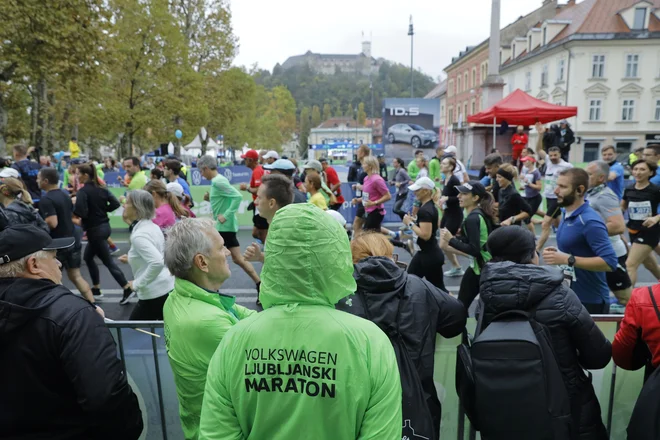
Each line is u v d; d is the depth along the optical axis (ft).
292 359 4.44
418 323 6.34
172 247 7.02
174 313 6.86
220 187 20.25
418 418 5.89
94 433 6.02
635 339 6.89
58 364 5.55
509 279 7.03
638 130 140.36
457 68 214.69
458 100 212.43
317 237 4.49
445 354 9.18
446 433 9.32
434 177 42.60
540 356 6.54
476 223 14.64
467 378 7.07
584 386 7.10
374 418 4.48
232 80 106.01
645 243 17.43
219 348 4.84
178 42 81.97
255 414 4.50
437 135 100.17
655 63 136.87
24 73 52.03
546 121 47.29
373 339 4.63
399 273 6.57
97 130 87.71
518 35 179.83
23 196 17.57
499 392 6.57
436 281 16.71
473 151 61.72
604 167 15.58
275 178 14.21
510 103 44.68
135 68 80.02
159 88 81.71
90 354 5.55
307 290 4.50
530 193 32.04
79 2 48.19
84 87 60.29
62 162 64.85
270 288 4.62
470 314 16.44
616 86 138.92
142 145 131.54
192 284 6.97
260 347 4.51
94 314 5.91
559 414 6.50
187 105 86.43
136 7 78.38
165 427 9.04
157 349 8.80
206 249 7.06
